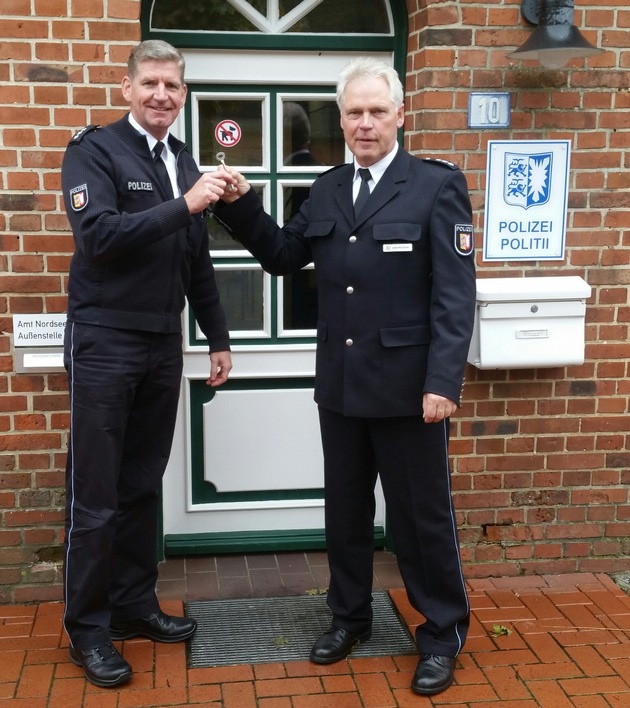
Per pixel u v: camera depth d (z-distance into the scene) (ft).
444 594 9.82
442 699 9.52
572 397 12.42
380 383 9.28
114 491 9.55
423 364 9.27
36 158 10.91
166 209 8.71
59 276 11.14
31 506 11.51
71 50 10.78
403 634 10.85
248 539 12.94
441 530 9.62
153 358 9.61
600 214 12.14
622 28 11.82
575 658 10.37
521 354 11.68
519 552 12.66
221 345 10.68
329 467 10.03
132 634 10.65
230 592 11.89
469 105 11.69
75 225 8.89
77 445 9.41
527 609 11.62
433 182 9.16
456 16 11.49
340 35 12.14
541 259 12.12
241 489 13.00
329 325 9.67
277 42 12.04
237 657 10.28
